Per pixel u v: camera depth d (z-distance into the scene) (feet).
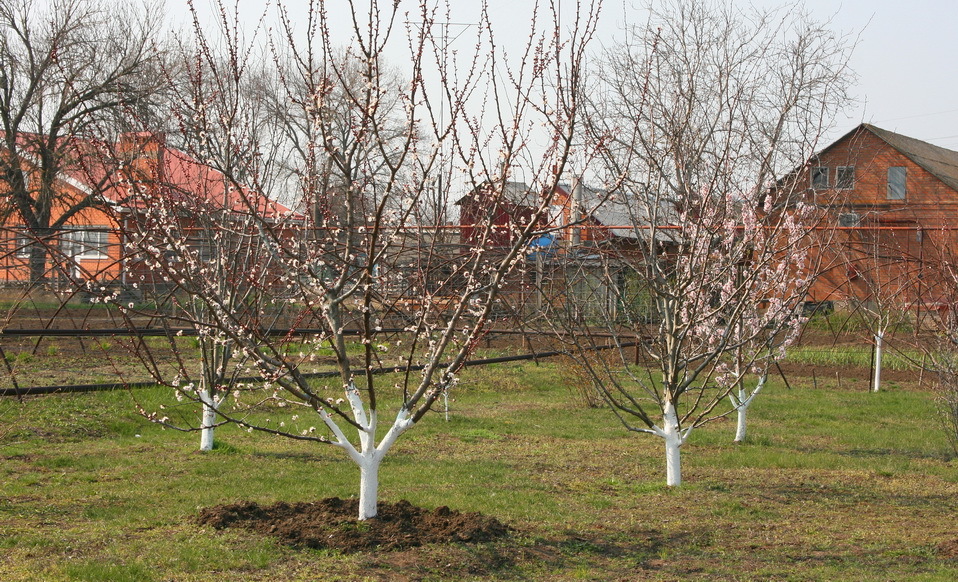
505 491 23.68
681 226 25.61
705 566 17.34
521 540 18.47
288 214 20.45
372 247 16.97
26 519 19.33
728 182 25.20
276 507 19.63
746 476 26.48
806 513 21.88
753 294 26.09
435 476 25.64
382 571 15.96
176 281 18.25
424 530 18.40
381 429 33.78
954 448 30.30
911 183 91.56
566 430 34.88
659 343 25.75
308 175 20.38
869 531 20.15
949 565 17.44
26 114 74.02
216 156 20.43
